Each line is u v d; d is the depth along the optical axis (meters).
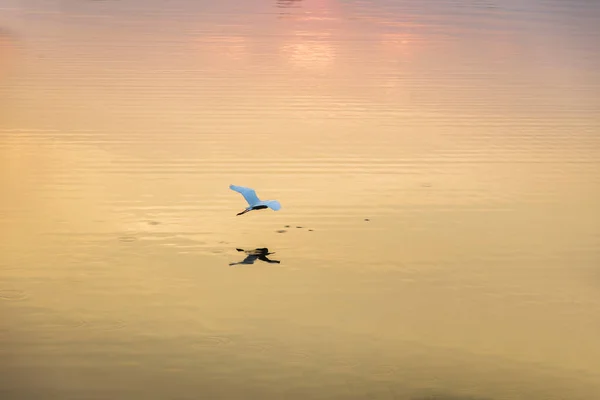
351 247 16.23
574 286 15.20
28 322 13.64
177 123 21.77
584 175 19.67
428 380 12.61
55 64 25.70
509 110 23.42
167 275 15.12
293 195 18.17
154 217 17.14
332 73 25.89
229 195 18.14
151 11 32.06
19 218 16.89
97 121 21.72
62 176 18.72
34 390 12.12
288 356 13.04
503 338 13.68
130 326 13.63
